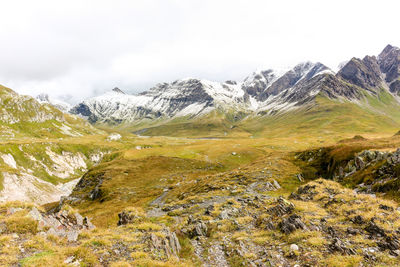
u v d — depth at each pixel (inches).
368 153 1338.6
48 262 482.0
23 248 537.6
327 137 6668.3
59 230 709.3
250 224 832.3
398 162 1016.2
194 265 572.7
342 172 1464.1
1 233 582.9
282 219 754.2
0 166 4350.4
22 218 643.5
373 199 775.7
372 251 498.9
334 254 512.4
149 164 3181.6
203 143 5354.3
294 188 1470.2
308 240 587.8
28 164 6087.6
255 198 1151.6
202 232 793.6
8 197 3754.9
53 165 6643.7
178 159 3376.0
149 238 649.6
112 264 499.2
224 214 952.3
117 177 2714.1
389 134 6855.3
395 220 599.5
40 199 4163.4
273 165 2050.9
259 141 5885.8
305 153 2213.3
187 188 1945.1
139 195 2106.3
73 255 538.6
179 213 1109.7
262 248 624.1
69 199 2605.8
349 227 621.3
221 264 577.3
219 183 1728.6
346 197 853.8
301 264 501.0
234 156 3649.1
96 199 2347.4
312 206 844.6
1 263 459.2
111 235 682.8
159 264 517.7
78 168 7288.4
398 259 458.3
